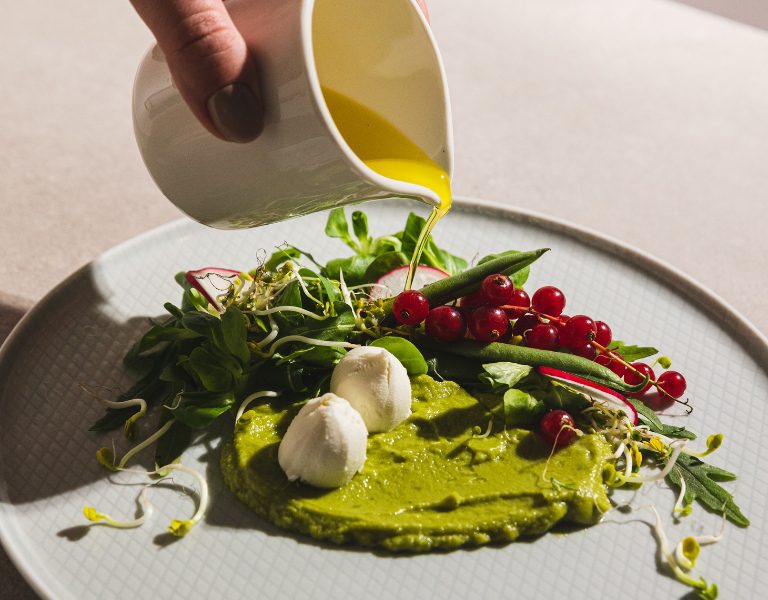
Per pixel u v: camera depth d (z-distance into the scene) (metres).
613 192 0.48
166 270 0.35
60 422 0.30
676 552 0.27
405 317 0.32
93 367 0.32
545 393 0.31
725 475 0.30
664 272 0.37
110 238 0.42
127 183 0.46
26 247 0.41
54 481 0.28
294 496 0.27
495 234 0.38
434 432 0.30
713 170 0.50
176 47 0.25
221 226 0.31
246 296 0.33
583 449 0.29
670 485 0.29
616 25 0.64
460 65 0.57
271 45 0.25
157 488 0.28
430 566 0.26
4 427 0.29
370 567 0.26
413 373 0.31
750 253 0.45
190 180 0.29
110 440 0.29
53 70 0.54
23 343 0.32
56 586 0.25
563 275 0.37
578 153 0.51
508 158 0.50
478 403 0.31
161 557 0.26
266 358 0.31
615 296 0.36
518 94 0.55
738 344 0.35
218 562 0.26
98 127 0.50
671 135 0.53
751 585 0.27
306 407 0.28
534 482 0.28
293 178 0.27
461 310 0.33
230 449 0.29
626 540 0.28
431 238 0.36
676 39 0.63
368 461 0.29
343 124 0.29
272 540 0.27
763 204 0.48
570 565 0.27
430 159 0.30
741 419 0.32
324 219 0.38
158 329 0.31
